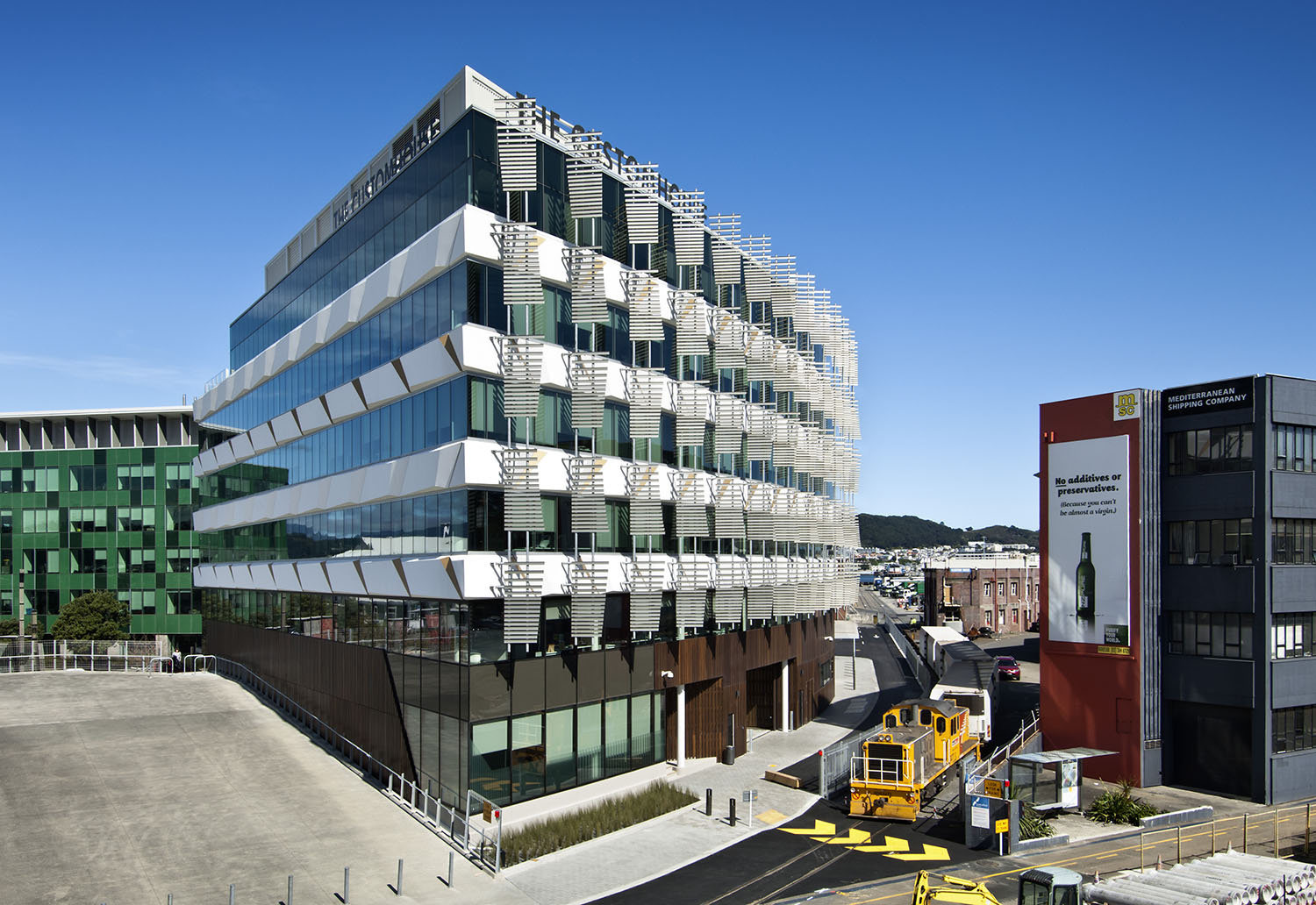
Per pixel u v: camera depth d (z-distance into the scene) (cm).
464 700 3058
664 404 4003
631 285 3797
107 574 8744
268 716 4381
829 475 6100
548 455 3334
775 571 4894
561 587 3353
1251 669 3525
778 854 2844
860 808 3259
